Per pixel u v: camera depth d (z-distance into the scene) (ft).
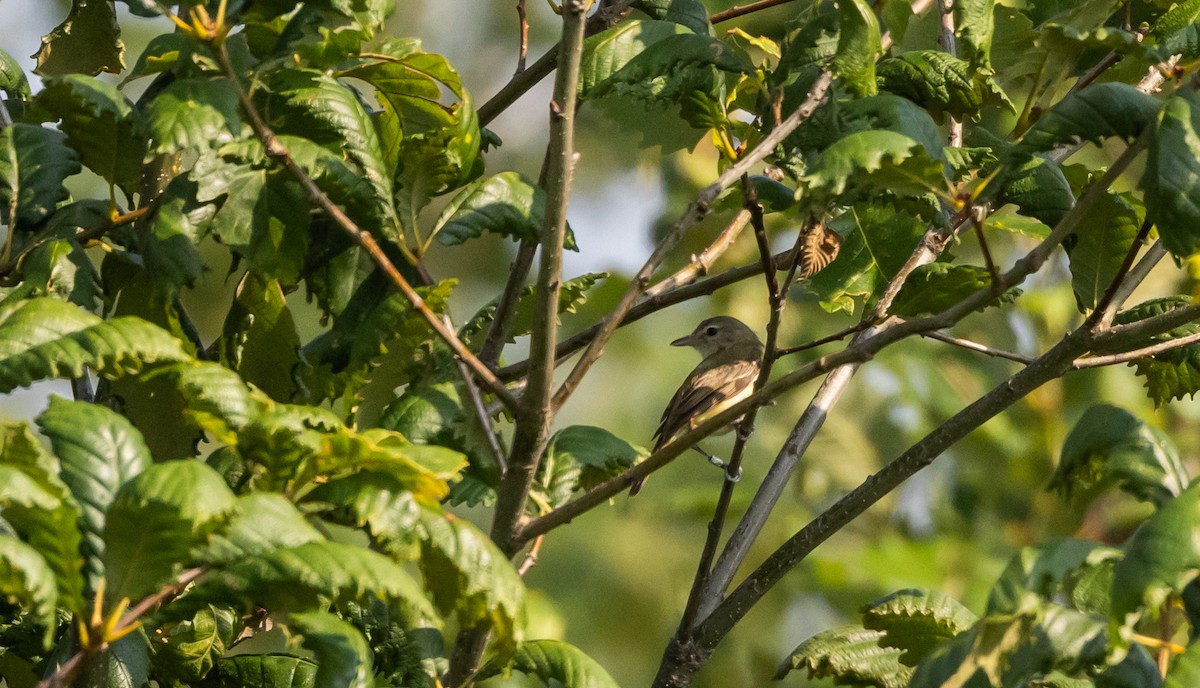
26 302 19.56
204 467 16.60
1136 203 28.50
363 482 18.71
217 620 27.78
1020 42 29.19
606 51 25.94
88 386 28.81
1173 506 18.13
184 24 19.26
